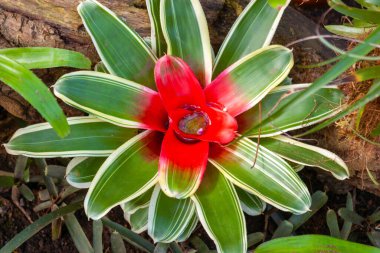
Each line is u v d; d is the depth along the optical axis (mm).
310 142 923
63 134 633
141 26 861
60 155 717
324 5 1092
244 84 698
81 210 1042
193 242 972
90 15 715
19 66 626
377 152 848
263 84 691
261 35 731
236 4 886
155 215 714
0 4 823
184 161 678
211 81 724
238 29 734
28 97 620
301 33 907
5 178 961
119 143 741
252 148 712
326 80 573
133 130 750
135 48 729
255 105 738
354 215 996
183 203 729
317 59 890
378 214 1013
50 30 847
